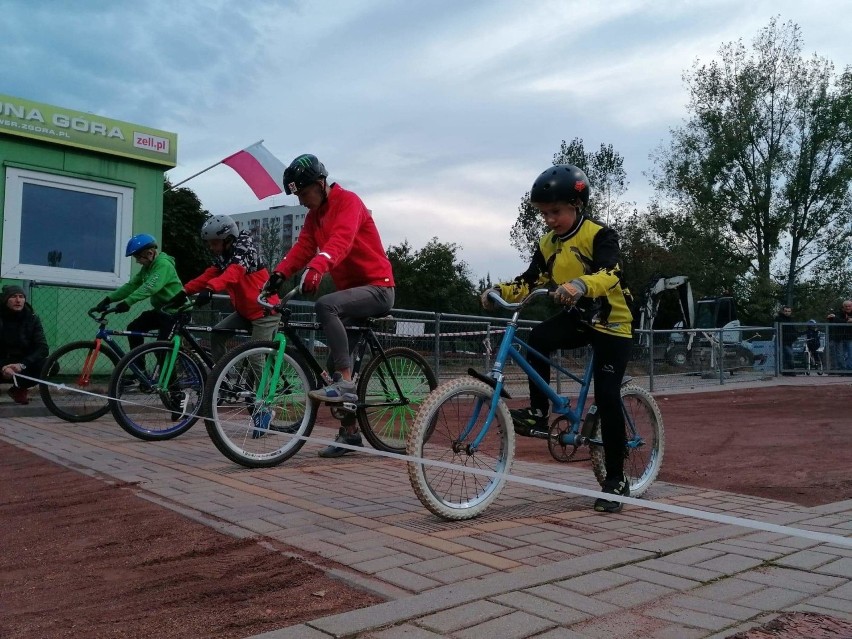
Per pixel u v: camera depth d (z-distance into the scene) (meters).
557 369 4.05
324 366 5.13
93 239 10.71
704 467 5.34
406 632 2.11
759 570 2.76
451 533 3.26
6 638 2.19
